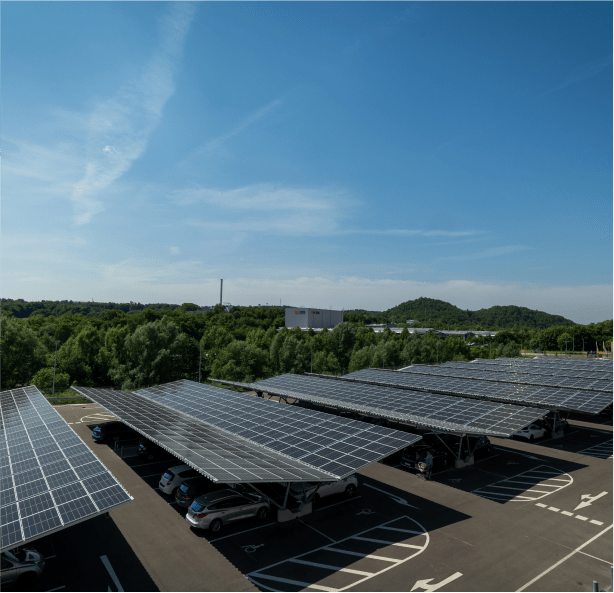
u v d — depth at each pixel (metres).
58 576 17.09
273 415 33.16
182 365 80.06
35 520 15.35
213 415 35.62
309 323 198.75
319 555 18.73
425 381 52.91
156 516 22.66
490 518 22.47
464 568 17.73
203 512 20.70
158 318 119.19
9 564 15.98
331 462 23.00
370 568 17.72
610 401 38.09
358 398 42.38
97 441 37.16
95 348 82.38
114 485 17.64
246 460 22.69
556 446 36.66
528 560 18.38
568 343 162.38
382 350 86.19
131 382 70.50
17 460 22.72
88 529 21.14
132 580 16.81
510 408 33.38
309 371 78.56
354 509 23.66
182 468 26.39
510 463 31.94
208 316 172.38
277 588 16.34
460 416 32.78
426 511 23.36
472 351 123.38
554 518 22.50
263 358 78.25
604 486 27.11
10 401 40.28
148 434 26.84
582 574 17.34
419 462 29.33
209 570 17.52
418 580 16.88
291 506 23.48
